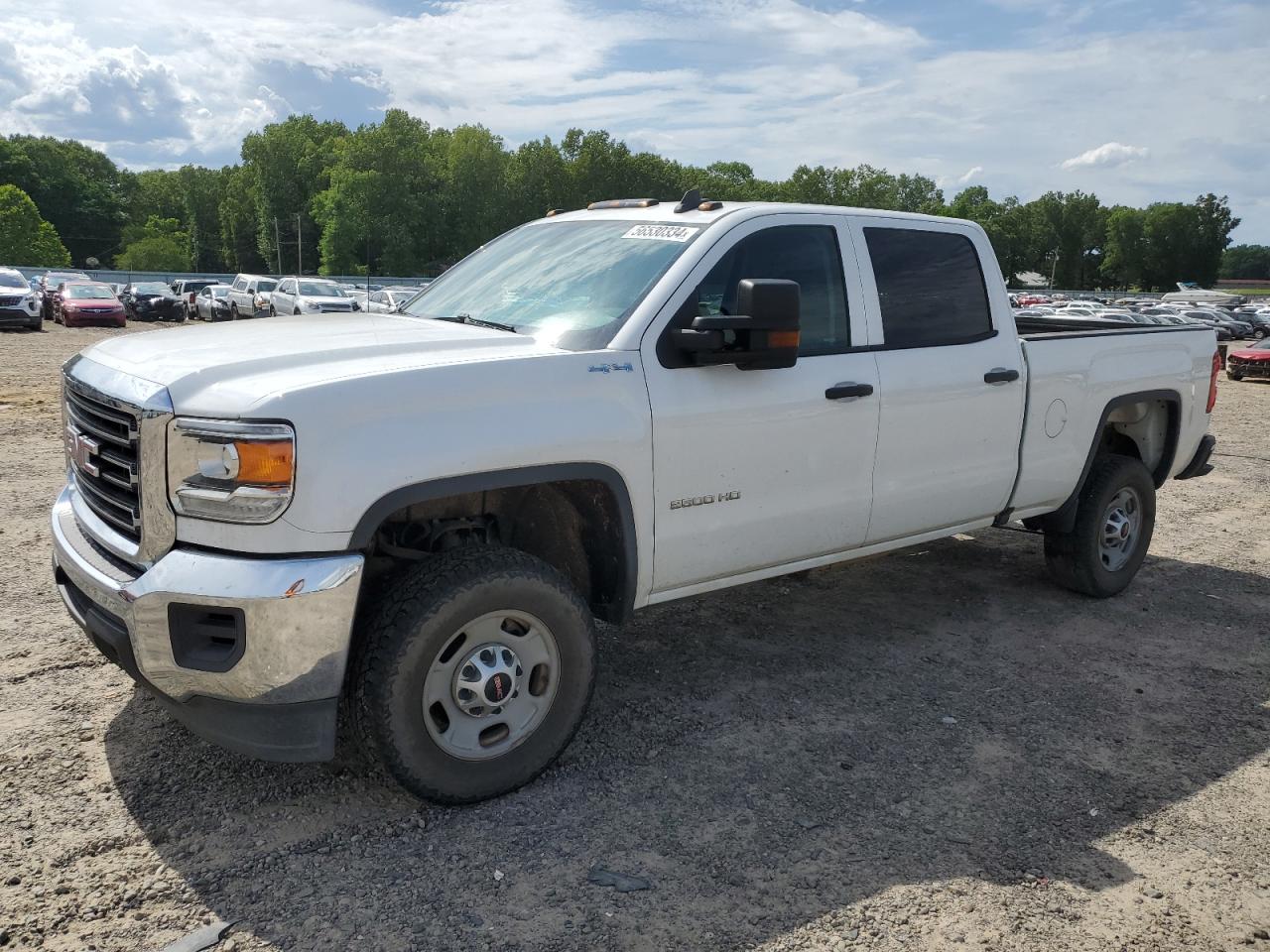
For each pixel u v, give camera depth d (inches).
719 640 189.9
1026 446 192.5
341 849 116.4
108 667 163.5
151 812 122.4
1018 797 134.7
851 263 166.2
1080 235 6338.6
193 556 109.7
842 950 102.1
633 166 4650.6
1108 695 170.7
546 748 130.7
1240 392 875.4
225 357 120.5
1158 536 288.2
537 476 125.6
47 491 281.6
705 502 145.8
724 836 122.4
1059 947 104.1
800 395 154.0
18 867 110.3
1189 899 113.3
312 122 5689.0
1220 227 5999.0
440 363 121.4
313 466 108.4
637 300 141.8
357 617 128.0
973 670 179.5
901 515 174.4
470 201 4490.7
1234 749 151.9
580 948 101.0
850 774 139.2
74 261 5679.1
